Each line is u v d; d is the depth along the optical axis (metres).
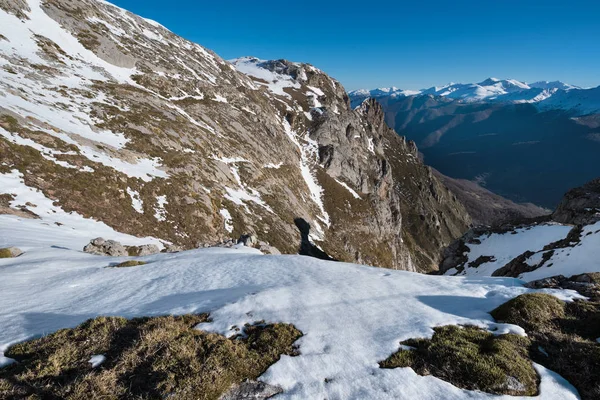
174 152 57.78
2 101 41.94
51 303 13.75
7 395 7.40
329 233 96.31
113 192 39.72
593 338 10.18
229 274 17.94
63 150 40.28
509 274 36.03
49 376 8.12
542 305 11.63
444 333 10.29
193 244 41.94
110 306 13.29
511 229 59.19
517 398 7.52
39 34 71.62
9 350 9.34
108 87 66.75
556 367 8.76
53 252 23.33
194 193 50.38
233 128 87.50
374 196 137.50
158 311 12.23
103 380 7.74
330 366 8.66
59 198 34.38
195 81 97.00
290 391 7.82
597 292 13.26
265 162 88.62
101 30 90.19
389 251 119.81
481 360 8.59
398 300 13.32
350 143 153.88
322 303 12.72
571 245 31.09
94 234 32.25
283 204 76.75
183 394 7.42
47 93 53.16
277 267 19.12
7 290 15.24
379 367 8.61
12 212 29.16
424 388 7.79
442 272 61.16
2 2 71.38
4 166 33.22
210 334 9.87
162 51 105.00
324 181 117.50
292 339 9.98
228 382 8.00
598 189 54.34
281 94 155.50
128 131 54.84
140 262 21.58
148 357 8.73
